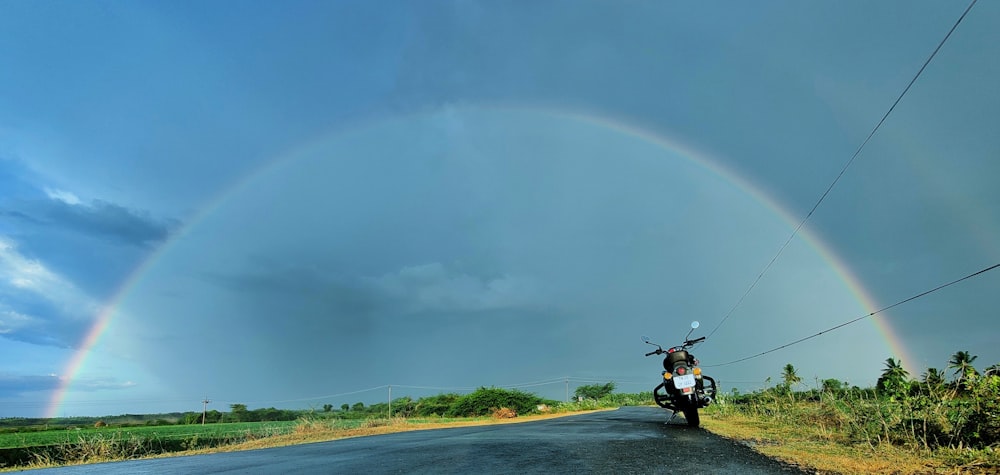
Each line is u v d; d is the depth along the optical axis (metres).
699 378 11.23
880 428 7.43
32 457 12.43
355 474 6.09
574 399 51.38
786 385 13.62
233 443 14.90
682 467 5.68
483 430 13.16
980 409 6.31
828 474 5.05
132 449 13.57
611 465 5.96
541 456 6.96
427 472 5.99
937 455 5.84
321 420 19.19
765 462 5.84
